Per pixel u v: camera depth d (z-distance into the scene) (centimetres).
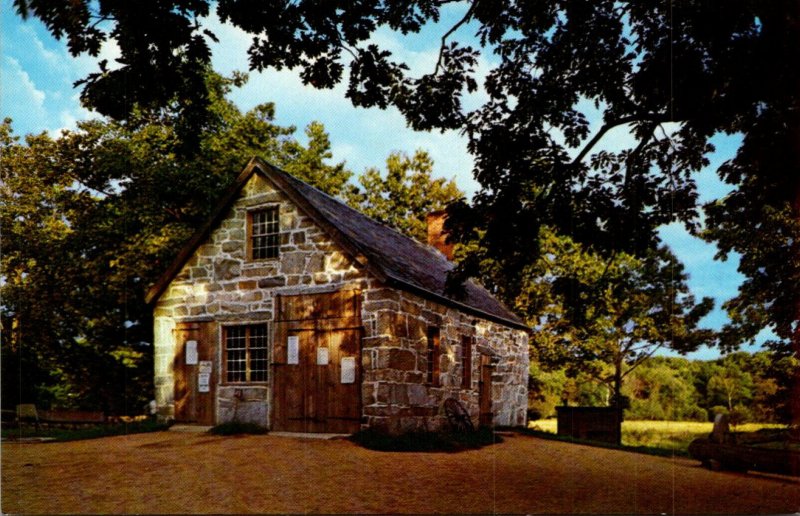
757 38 694
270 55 728
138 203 1758
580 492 652
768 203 848
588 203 917
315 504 567
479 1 835
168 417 1284
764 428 925
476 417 1463
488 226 919
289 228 1218
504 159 905
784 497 634
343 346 1127
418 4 776
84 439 1097
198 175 1728
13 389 1988
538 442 1236
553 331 1975
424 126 904
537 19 853
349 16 720
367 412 1084
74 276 1839
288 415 1152
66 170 1928
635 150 893
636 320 1441
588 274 1792
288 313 1188
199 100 718
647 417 1488
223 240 1288
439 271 1530
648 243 910
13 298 1841
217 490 619
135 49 645
